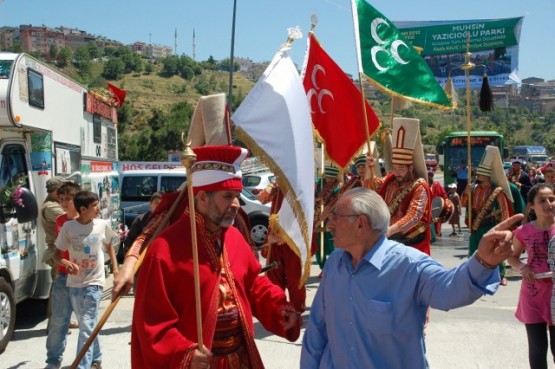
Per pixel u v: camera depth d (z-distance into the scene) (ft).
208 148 10.33
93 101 33.96
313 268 37.65
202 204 10.38
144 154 130.11
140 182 50.42
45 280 24.99
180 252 10.07
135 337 9.96
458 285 8.63
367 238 9.71
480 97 34.88
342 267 9.97
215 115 11.80
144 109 234.58
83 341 18.01
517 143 324.80
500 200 31.99
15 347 22.26
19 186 22.74
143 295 9.81
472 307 27.25
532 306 15.52
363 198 9.77
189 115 134.82
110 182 37.78
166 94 294.46
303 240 11.50
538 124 378.12
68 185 20.36
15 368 19.93
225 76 368.89
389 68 19.47
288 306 11.08
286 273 22.56
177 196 11.64
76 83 30.53
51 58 365.20
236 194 10.52
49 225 22.49
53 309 19.07
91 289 18.44
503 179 32.07
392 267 9.53
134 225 20.98
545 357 15.58
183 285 9.94
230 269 10.64
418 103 19.66
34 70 24.13
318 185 26.16
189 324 9.90
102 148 36.14
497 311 26.50
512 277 34.32
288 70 11.28
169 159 108.06
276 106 10.92
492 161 32.17
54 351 19.06
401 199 19.04
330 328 10.03
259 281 11.50
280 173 10.75
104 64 362.74
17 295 23.20
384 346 9.51
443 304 8.91
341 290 9.83
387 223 9.80
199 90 319.47
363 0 19.47
